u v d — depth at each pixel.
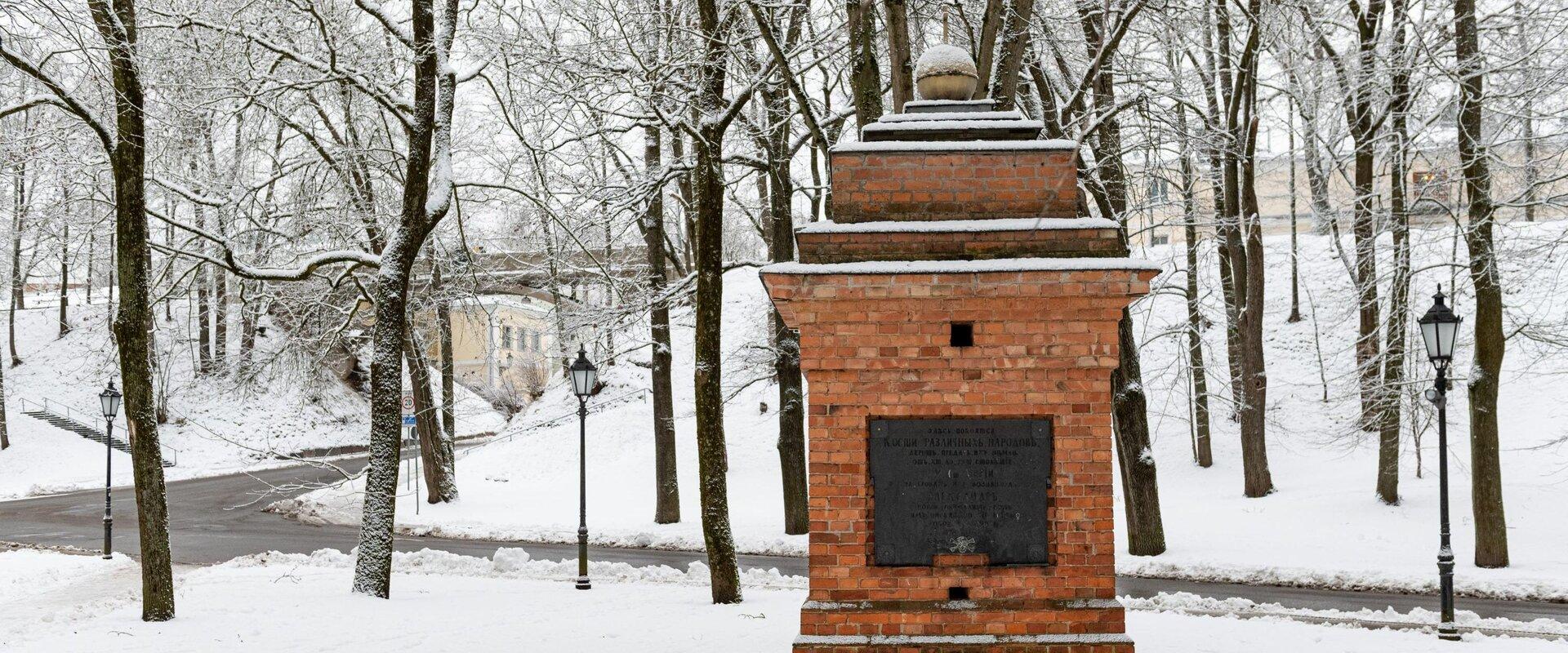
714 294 15.85
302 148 23.20
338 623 13.59
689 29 17.50
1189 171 25.88
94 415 48.03
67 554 23.38
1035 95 22.23
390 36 19.81
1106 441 7.30
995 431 7.34
